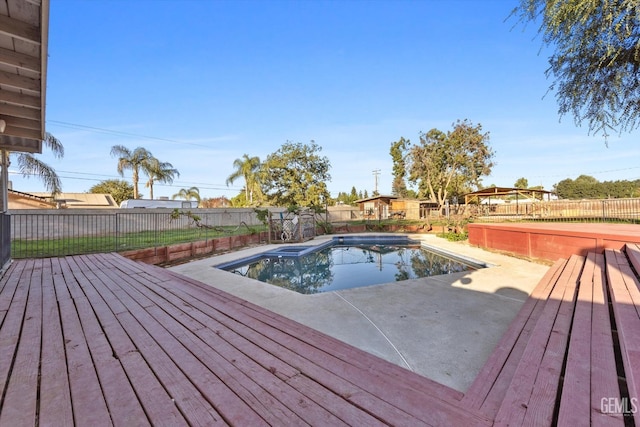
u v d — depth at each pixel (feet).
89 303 9.24
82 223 40.24
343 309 11.91
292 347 5.97
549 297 9.29
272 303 12.77
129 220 46.03
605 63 15.97
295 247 34.99
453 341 8.88
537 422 3.58
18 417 3.73
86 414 3.80
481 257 24.64
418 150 81.46
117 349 5.85
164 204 59.67
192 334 6.66
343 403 4.04
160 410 3.88
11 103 12.44
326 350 5.84
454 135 76.69
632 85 16.34
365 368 5.11
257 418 3.70
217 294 10.82
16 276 13.60
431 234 47.91
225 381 4.61
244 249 32.68
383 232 53.62
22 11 8.05
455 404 4.12
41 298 9.83
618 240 16.56
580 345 5.58
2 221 14.15
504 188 63.93
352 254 33.94
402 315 11.18
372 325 10.19
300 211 41.42
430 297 13.51
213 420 3.67
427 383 4.71
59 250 25.41
